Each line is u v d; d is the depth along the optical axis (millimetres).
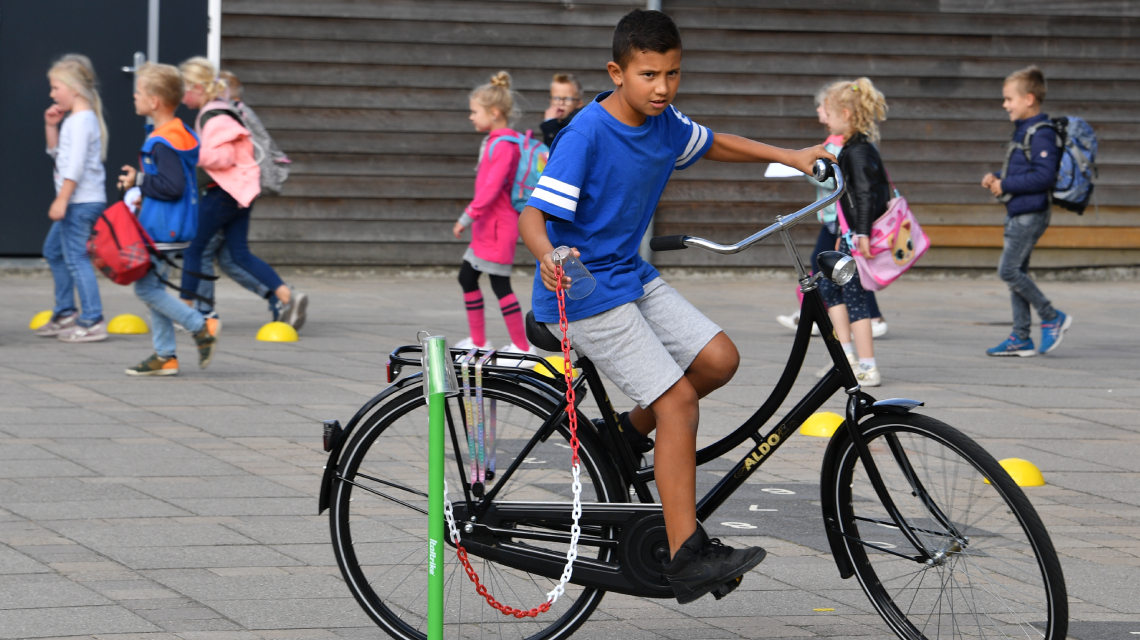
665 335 6250
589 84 24984
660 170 6219
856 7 25719
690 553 6004
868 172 14023
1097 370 15859
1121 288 26156
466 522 6445
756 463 6398
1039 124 16469
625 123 6074
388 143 24484
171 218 14039
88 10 22547
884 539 6422
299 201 24297
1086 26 26375
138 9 22812
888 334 19078
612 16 24953
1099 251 27344
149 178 13891
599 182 6023
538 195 5938
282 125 24047
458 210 24922
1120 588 7625
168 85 14188
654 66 5871
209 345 13875
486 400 6465
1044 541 5906
